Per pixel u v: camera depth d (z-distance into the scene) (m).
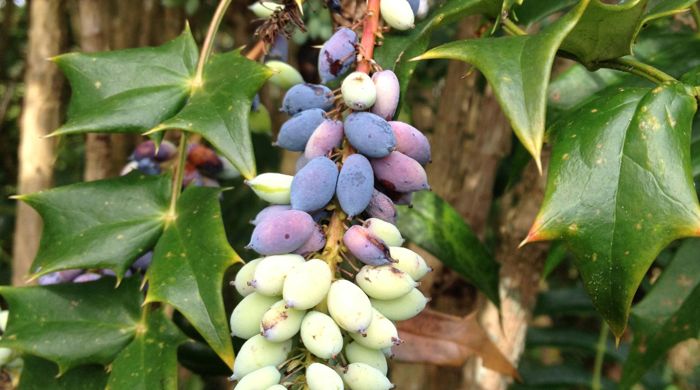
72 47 0.44
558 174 0.14
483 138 0.30
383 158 0.14
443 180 0.31
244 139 0.16
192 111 0.16
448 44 0.14
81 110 0.18
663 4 0.16
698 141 0.18
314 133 0.14
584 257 0.14
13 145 0.55
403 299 0.14
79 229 0.18
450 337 0.24
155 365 0.17
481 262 0.24
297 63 0.31
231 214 0.31
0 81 0.48
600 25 0.15
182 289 0.16
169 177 0.19
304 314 0.13
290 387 0.13
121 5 0.33
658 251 0.13
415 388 0.33
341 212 0.14
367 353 0.14
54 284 0.19
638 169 0.14
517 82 0.13
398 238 0.14
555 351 0.56
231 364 0.15
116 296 0.19
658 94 0.15
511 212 0.29
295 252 0.14
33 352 0.18
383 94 0.15
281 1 0.20
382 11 0.16
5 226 0.54
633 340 0.21
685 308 0.20
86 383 0.19
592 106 0.15
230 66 0.17
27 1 0.42
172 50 0.19
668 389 0.44
